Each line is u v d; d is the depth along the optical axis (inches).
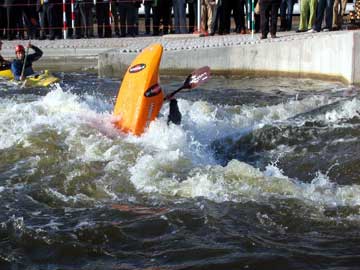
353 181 345.1
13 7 967.6
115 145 383.9
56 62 872.3
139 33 1043.9
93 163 362.6
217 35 933.8
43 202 318.3
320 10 832.9
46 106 466.6
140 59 409.4
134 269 255.6
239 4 935.7
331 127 428.8
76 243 275.7
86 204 315.3
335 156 380.5
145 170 346.3
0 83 692.7
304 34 796.0
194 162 359.9
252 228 286.8
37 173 354.0
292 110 509.0
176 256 264.8
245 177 334.6
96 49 867.4
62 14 984.3
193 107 503.2
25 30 998.4
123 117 405.1
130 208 308.8
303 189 326.3
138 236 282.0
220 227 287.9
